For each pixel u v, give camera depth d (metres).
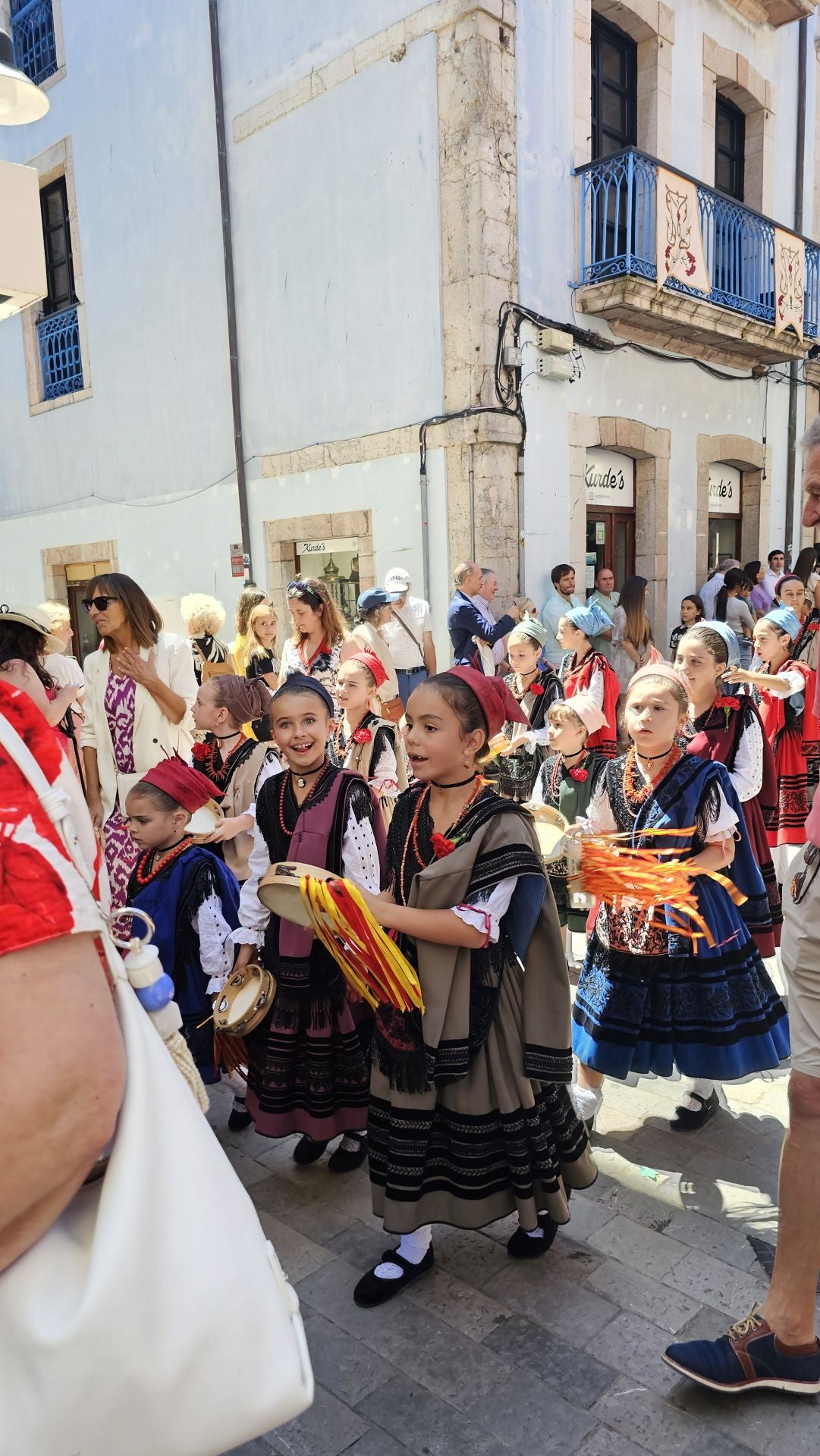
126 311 10.90
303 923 2.07
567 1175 2.37
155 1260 0.92
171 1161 0.96
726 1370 1.91
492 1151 2.21
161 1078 1.00
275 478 9.41
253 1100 2.81
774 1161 2.84
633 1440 1.87
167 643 3.80
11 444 13.24
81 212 11.31
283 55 8.55
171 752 3.72
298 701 2.62
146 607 3.68
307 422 8.98
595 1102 2.88
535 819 2.92
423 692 2.10
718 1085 3.10
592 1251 2.44
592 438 8.63
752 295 10.20
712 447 10.42
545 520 8.16
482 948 2.13
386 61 7.69
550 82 7.83
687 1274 2.34
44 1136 0.86
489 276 7.39
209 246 9.69
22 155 12.20
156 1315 0.91
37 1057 0.86
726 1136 2.99
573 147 8.14
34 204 1.77
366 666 3.69
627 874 2.32
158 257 10.34
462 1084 2.18
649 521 9.67
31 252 1.77
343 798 2.66
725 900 2.70
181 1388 0.92
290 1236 2.55
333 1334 2.18
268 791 2.76
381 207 7.97
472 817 2.13
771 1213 2.58
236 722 3.67
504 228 7.48
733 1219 2.56
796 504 12.13
